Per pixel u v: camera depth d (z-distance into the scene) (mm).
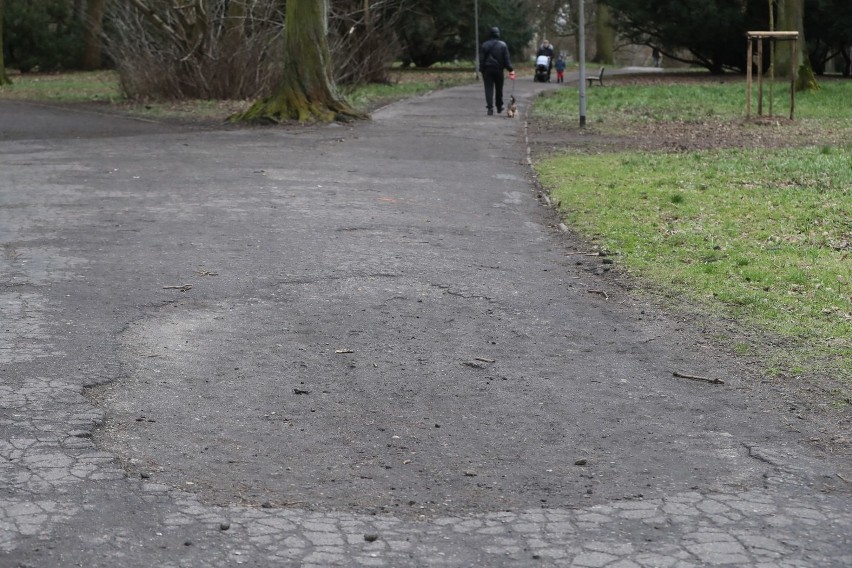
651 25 65375
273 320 9523
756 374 8250
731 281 11219
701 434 6957
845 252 12664
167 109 37469
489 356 8633
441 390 7762
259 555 5148
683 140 27156
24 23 73375
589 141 26688
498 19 72938
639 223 14578
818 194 16938
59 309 9656
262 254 12188
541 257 12594
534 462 6434
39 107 40156
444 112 35688
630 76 66438
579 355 8727
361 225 14172
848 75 63062
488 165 21312
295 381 7891
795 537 5434
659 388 7910
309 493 5914
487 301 10406
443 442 6742
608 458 6516
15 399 7246
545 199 16953
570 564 5102
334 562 5086
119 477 6035
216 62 41094
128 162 21297
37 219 14336
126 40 42375
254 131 28844
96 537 5289
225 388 7695
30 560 5035
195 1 39875
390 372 8148
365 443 6703
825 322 9648
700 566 5098
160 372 8008
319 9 31531
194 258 11922
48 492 5801
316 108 31328
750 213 15289
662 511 5730
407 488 6008
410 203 16234
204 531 5387
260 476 6141
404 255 12336
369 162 21531
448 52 73375
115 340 8766
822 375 8195
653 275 11586
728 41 63906
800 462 6484
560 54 61000
